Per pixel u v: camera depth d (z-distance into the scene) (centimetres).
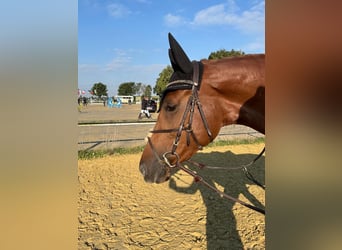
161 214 416
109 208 441
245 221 387
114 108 3694
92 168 682
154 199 480
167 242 334
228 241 334
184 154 195
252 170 667
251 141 1066
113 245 329
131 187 546
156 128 201
